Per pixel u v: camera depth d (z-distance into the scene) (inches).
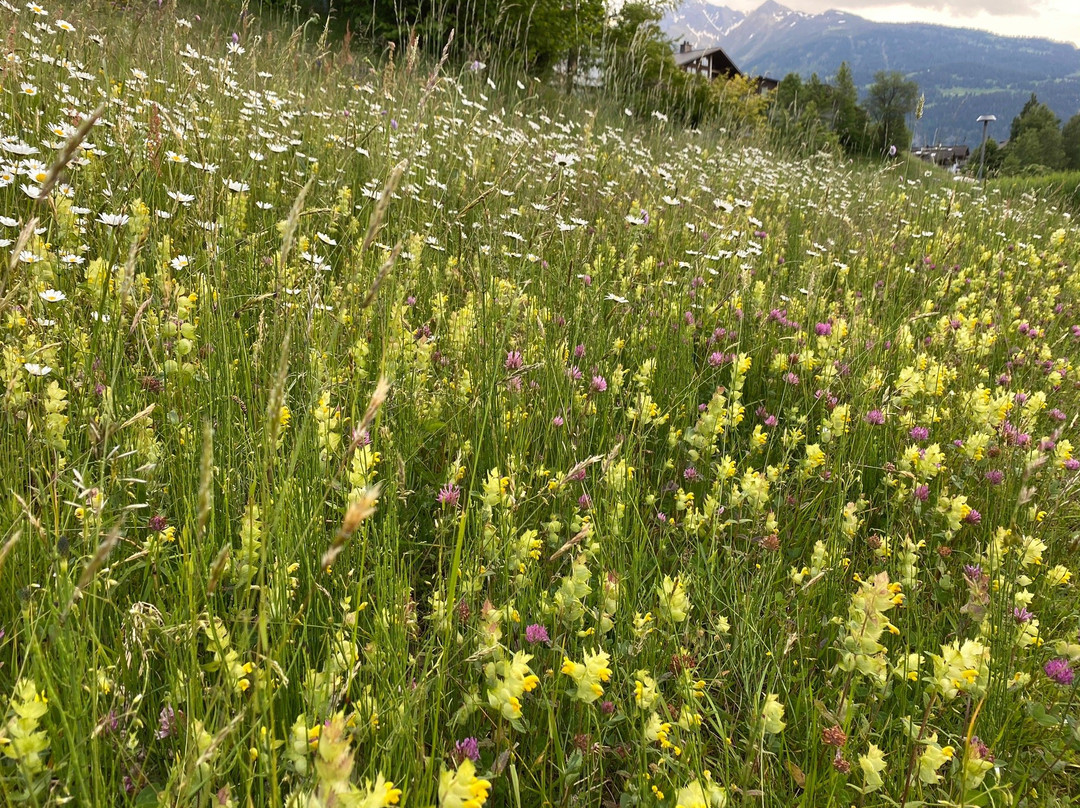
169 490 84.7
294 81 281.1
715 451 118.9
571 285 153.4
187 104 183.6
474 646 71.3
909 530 105.6
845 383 142.3
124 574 70.6
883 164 504.4
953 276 237.5
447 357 127.3
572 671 62.4
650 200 237.3
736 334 156.6
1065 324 227.0
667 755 64.2
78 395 87.4
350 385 98.1
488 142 264.8
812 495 117.0
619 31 568.4
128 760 57.5
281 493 65.2
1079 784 76.7
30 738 46.2
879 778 62.4
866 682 83.7
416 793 53.1
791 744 77.0
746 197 308.8
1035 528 110.0
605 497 95.0
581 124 361.7
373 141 230.4
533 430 112.0
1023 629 84.5
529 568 82.0
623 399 126.8
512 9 574.9
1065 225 406.0
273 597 66.5
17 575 68.2
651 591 89.4
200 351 105.8
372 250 145.6
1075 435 145.3
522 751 71.1
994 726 78.0
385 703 61.8
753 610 88.7
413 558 91.7
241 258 143.8
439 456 109.2
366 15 552.4
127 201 133.3
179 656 63.5
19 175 137.6
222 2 428.5
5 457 77.2
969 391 146.6
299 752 52.6
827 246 253.1
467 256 163.3
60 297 97.0
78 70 191.0
